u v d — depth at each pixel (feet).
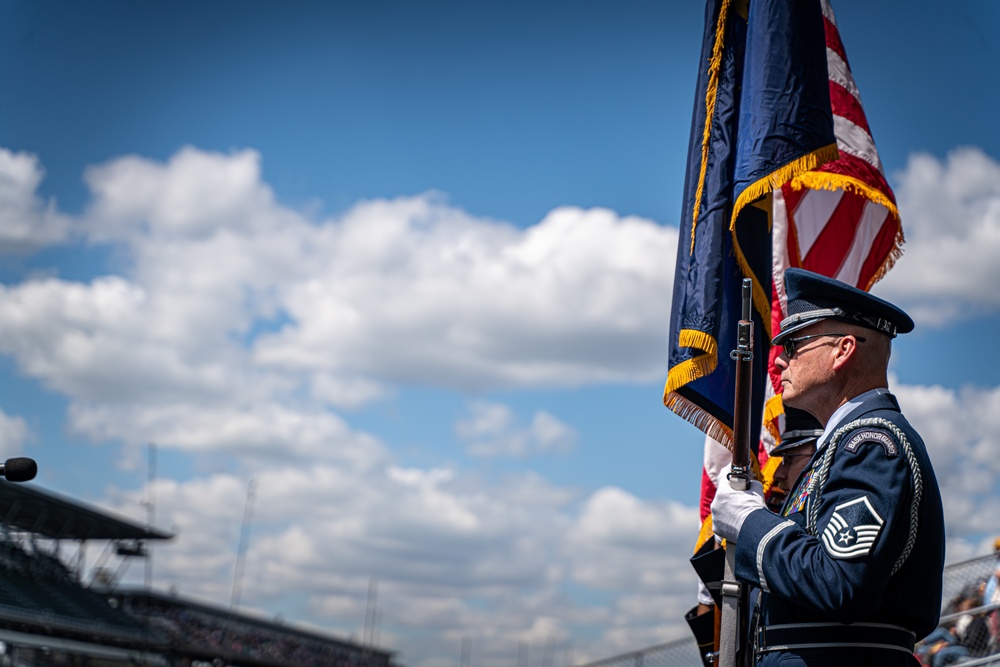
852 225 19.36
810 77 14.94
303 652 234.17
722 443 14.78
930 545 9.57
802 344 10.66
